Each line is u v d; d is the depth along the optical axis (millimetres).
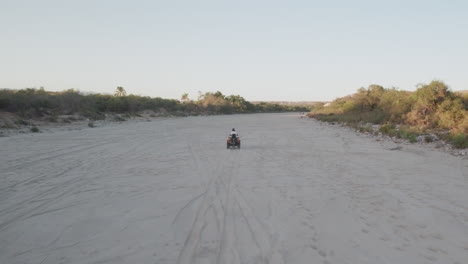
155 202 6566
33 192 7441
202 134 24391
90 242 4586
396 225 5109
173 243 4512
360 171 9531
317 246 4352
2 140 18359
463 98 24203
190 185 8023
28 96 33125
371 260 3910
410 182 8008
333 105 70312
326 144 16922
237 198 6797
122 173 9602
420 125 21594
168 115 65812
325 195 6922
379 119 28031
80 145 16594
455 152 12430
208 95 107188
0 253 4289
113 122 38312
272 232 4887
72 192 7418
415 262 3846
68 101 39219
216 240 4602
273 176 8992
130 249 4320
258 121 48625
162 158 12555
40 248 4418
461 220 5277
